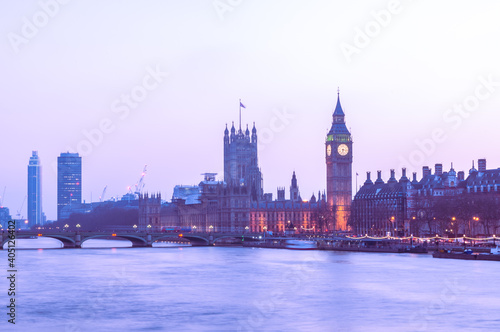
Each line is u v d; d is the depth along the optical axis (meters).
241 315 191.75
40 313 195.12
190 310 198.75
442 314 191.00
